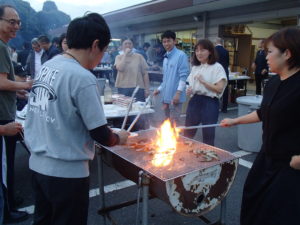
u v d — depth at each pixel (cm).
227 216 262
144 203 169
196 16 1008
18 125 197
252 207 180
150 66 1034
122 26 1527
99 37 142
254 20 841
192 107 335
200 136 504
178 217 260
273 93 165
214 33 985
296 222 155
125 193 304
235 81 835
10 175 251
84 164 148
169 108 411
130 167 191
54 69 142
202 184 177
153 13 1074
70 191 144
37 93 147
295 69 159
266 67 823
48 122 140
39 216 163
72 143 140
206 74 316
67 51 149
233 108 750
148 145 213
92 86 136
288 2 738
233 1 811
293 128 157
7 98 229
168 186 160
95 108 136
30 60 668
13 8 227
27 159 396
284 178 159
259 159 179
